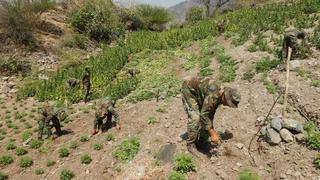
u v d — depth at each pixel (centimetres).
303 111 1009
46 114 1254
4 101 1891
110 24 3259
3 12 2491
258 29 1997
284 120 912
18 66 2281
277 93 1141
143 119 1216
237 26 2236
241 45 1827
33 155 1157
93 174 969
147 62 2142
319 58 1310
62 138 1235
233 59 1630
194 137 895
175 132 1068
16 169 1088
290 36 1323
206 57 1855
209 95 848
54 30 2881
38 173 1042
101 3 3406
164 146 980
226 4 4003
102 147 1095
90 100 1719
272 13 2327
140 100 1459
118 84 1769
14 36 2484
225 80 1392
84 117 1450
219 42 2078
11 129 1469
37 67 2344
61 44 2698
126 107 1410
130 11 3756
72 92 1817
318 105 996
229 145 928
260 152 887
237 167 846
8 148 1234
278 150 866
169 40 2495
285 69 1272
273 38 1703
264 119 1006
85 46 2858
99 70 2120
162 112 1248
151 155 977
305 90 1091
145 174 909
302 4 2373
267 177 809
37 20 2789
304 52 1330
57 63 2470
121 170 955
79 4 3341
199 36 2333
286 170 803
